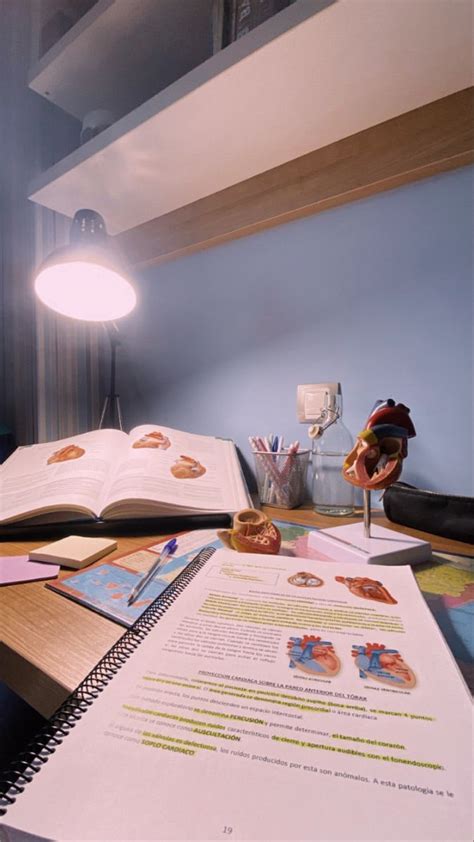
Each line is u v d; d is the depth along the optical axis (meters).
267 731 0.18
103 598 0.35
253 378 0.83
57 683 0.24
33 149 1.02
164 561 0.43
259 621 0.28
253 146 0.67
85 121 0.81
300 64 0.50
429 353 0.63
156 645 0.25
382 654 0.24
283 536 0.52
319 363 0.74
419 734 0.18
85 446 0.72
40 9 0.81
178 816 0.14
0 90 0.99
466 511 0.48
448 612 0.33
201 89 0.54
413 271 0.64
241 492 0.61
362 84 0.54
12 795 0.15
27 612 0.33
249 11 0.55
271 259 0.79
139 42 0.70
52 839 0.14
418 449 0.64
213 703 0.20
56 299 0.77
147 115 0.60
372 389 0.68
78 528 0.53
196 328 0.92
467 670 0.25
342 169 0.66
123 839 0.14
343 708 0.20
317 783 0.16
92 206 0.87
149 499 0.53
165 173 0.75
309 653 0.24
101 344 1.11
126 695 0.21
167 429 0.78
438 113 0.58
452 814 0.14
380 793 0.15
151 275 1.00
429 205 0.62
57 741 0.18
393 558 0.42
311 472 0.74
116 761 0.17
